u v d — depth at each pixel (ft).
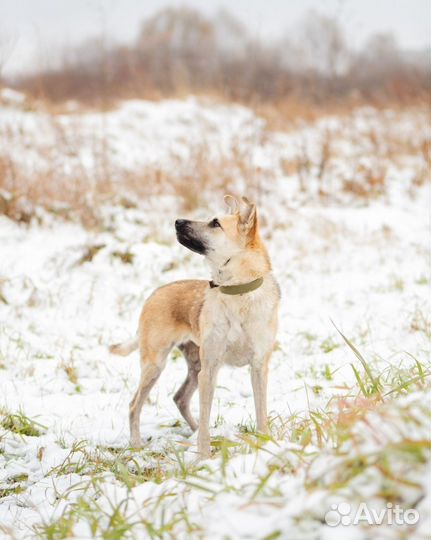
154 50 91.15
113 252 43.68
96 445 23.43
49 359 31.81
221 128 70.28
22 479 21.62
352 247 46.78
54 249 44.91
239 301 21.67
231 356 22.38
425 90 79.46
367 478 12.75
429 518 11.50
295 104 77.00
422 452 12.57
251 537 12.63
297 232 49.16
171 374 30.40
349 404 16.83
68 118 69.97
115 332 35.04
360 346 30.76
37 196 49.73
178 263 43.14
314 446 16.11
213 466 17.01
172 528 14.03
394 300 36.96
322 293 39.42
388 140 64.18
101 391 29.04
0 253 43.96
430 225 50.62
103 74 85.20
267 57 89.81
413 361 27.17
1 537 16.96
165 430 25.12
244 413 25.21
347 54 86.79
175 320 24.53
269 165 59.31
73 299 38.73
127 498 15.65
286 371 29.22
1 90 73.36
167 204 51.62
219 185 53.26
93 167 55.93
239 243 21.89
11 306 37.60
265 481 13.76
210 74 88.48
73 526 15.56
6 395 28.07
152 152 63.10
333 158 61.93
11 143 59.21
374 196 55.98
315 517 12.63
